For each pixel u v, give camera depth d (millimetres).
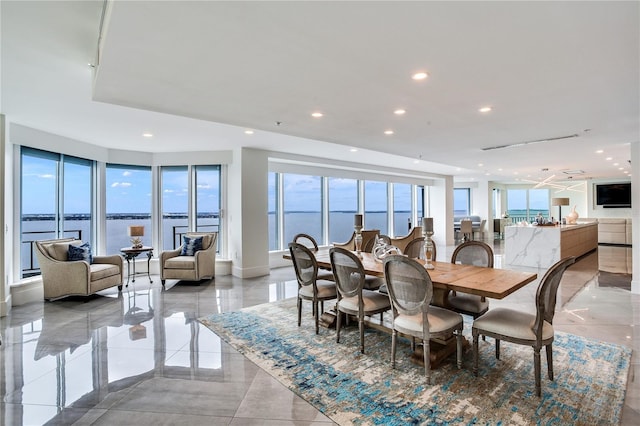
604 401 2219
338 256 3064
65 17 2053
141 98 2965
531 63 2266
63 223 5676
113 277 5230
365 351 3053
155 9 1611
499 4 1587
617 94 2885
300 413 2139
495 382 2475
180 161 6812
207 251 6062
